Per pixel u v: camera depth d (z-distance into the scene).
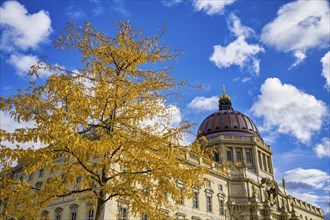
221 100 107.31
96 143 9.61
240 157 78.88
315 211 105.81
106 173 11.71
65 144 9.73
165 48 12.73
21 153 9.52
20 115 9.73
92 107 11.26
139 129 11.55
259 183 71.25
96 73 12.11
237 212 58.81
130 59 12.22
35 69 11.16
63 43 12.04
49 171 11.07
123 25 12.90
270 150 89.69
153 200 11.16
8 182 9.75
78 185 12.78
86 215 38.22
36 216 10.05
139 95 11.70
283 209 73.31
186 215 48.66
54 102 10.65
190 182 10.23
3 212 9.63
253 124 93.50
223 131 87.06
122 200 12.13
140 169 10.67
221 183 61.75
